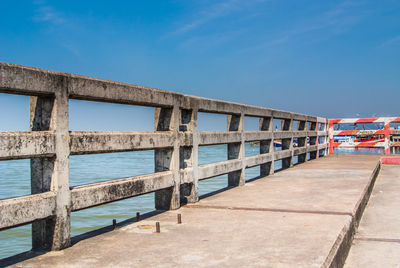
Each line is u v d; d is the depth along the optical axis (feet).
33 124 11.61
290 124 35.83
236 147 24.50
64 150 11.39
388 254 13.09
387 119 49.06
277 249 10.98
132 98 14.39
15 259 10.50
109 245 11.71
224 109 22.24
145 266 9.74
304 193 20.62
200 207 17.65
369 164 35.99
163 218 15.39
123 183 13.73
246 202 18.40
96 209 39.73
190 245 11.53
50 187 11.30
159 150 17.44
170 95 16.87
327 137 51.42
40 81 10.68
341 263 11.77
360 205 17.92
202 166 19.71
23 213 10.12
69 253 10.97
